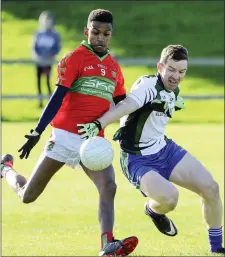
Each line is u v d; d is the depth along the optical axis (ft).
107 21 75.61
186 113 211.82
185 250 81.00
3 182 123.85
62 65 75.25
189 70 260.21
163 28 299.58
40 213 102.53
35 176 78.33
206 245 83.97
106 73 76.64
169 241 86.74
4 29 303.27
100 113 76.84
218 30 296.51
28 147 74.84
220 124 195.31
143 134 76.48
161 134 77.51
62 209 105.29
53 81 252.21
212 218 77.92
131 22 305.32
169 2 325.62
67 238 87.76
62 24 304.09
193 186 76.74
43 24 221.25
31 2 330.54
